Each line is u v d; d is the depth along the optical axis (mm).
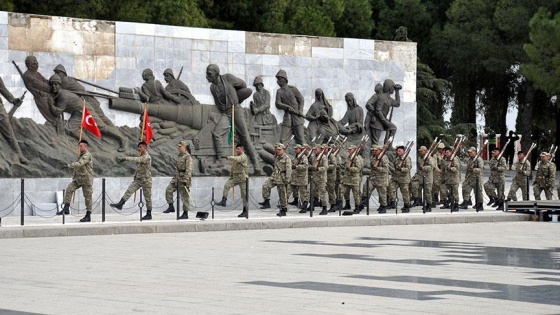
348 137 46469
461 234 32312
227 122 43125
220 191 42844
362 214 41188
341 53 46438
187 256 24406
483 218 39500
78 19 40062
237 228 34000
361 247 27109
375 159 41875
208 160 42750
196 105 42500
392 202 44625
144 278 19953
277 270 21438
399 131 48125
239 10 66562
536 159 77562
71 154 39438
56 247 26750
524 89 78375
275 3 66375
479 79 78062
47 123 39188
